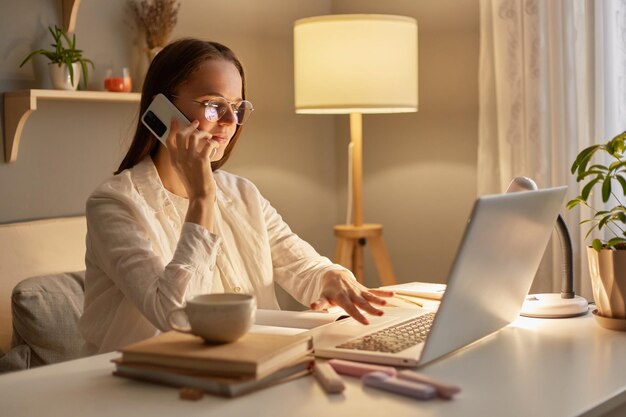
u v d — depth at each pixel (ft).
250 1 11.43
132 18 9.91
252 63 11.50
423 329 4.66
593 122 9.45
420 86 11.74
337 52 9.97
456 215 11.56
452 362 4.16
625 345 4.50
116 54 9.77
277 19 11.84
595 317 5.02
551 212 4.83
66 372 4.02
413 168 11.94
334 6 12.66
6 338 7.59
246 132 11.50
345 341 4.39
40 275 7.97
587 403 3.43
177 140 5.79
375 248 10.98
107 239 5.77
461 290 4.00
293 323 5.43
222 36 11.07
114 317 5.86
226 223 6.78
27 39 9.00
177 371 3.67
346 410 3.35
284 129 12.03
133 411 3.38
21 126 8.73
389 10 12.00
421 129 11.80
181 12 10.55
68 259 8.33
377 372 3.74
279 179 11.99
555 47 9.63
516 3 9.96
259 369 3.59
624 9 9.21
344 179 12.77
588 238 9.47
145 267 5.50
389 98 10.01
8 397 3.62
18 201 9.02
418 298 5.90
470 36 11.25
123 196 5.97
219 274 6.64
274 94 11.85
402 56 10.09
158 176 6.35
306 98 10.24
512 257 4.49
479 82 10.56
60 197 9.41
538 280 9.96
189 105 6.19
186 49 6.29
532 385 3.72
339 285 5.68
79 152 9.58
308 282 6.66
